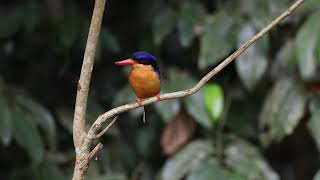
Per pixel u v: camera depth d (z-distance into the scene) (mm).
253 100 10531
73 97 11164
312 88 9656
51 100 11141
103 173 10727
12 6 10883
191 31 9812
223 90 10523
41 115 9828
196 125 10180
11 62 11164
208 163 9633
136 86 7016
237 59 9430
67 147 11078
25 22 10070
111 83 11078
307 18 9461
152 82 6945
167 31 9883
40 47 11062
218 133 10250
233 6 10062
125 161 10875
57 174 10250
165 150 9953
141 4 11016
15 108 9594
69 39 9914
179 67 10820
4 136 9102
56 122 10984
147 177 10812
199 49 10547
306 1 9336
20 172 10352
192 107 9531
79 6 10938
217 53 9383
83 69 5824
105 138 10859
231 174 9391
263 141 9992
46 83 11250
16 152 11023
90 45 5766
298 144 11625
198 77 10695
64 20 10102
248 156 9852
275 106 9664
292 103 9617
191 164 9742
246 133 10469
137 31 11141
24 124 9477
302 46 8914
